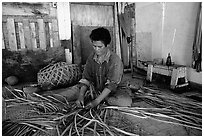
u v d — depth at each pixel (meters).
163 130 1.70
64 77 3.02
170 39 3.42
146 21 3.96
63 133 1.57
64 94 2.43
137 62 4.42
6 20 3.49
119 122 1.84
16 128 1.72
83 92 2.04
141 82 3.48
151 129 1.72
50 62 3.90
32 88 2.82
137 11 4.18
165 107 2.17
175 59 3.36
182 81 3.17
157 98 2.41
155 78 3.66
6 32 3.53
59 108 2.14
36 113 2.07
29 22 3.68
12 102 2.41
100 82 2.09
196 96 2.61
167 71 3.04
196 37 2.73
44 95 2.48
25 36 3.68
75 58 4.26
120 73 1.96
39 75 3.04
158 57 3.77
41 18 3.76
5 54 3.56
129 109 2.02
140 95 2.54
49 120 1.82
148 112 1.97
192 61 2.88
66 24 3.99
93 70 2.07
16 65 3.66
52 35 3.91
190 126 1.70
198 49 2.71
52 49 3.90
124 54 4.66
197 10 2.82
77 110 1.90
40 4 3.71
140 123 1.83
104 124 1.66
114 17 4.55
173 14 3.28
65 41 4.05
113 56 1.97
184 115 1.89
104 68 2.00
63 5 3.88
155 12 3.68
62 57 4.00
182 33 3.15
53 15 3.85
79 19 4.25
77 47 4.24
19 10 3.57
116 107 2.01
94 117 1.79
